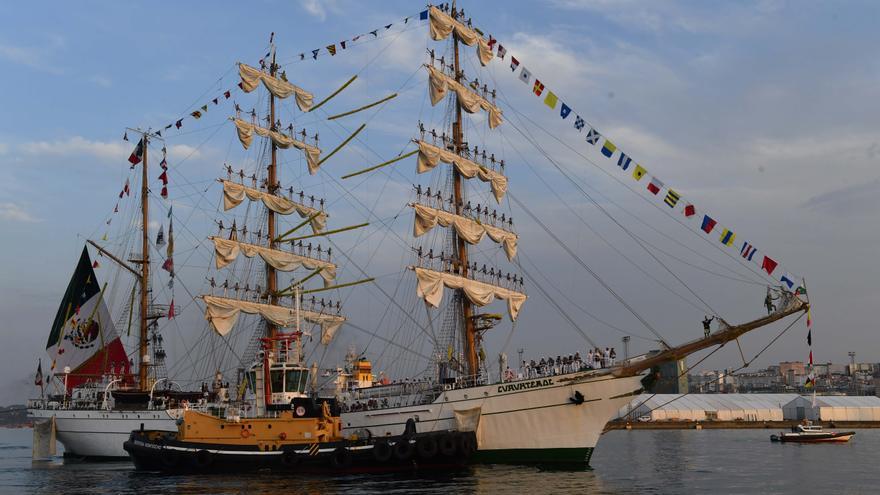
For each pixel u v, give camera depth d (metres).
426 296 65.50
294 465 53.34
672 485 50.41
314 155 90.94
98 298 86.31
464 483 47.66
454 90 72.81
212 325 78.06
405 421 57.53
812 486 50.50
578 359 56.88
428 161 69.50
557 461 54.75
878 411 179.12
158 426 71.44
